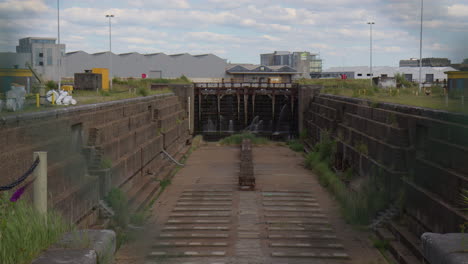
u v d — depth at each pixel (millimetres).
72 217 18562
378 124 27188
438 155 19578
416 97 36781
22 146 16578
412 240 18750
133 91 46438
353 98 38625
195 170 39031
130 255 18984
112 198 22391
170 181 33938
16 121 16406
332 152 37188
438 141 19531
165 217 24797
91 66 89188
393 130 24125
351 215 23562
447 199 17594
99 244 6797
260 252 19406
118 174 24969
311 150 48812
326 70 127375
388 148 23891
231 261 18312
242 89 64562
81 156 21453
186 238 21328
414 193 20234
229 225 23312
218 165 41531
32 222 7891
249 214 25328
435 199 17875
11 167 15258
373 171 25719
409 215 20891
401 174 22484
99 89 47875
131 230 21906
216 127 66500
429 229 18391
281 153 49000
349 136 34000
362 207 23266
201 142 57531
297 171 38656
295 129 64312
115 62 91938
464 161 17016
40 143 17906
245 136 57250
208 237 21406
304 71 162875
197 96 64688
